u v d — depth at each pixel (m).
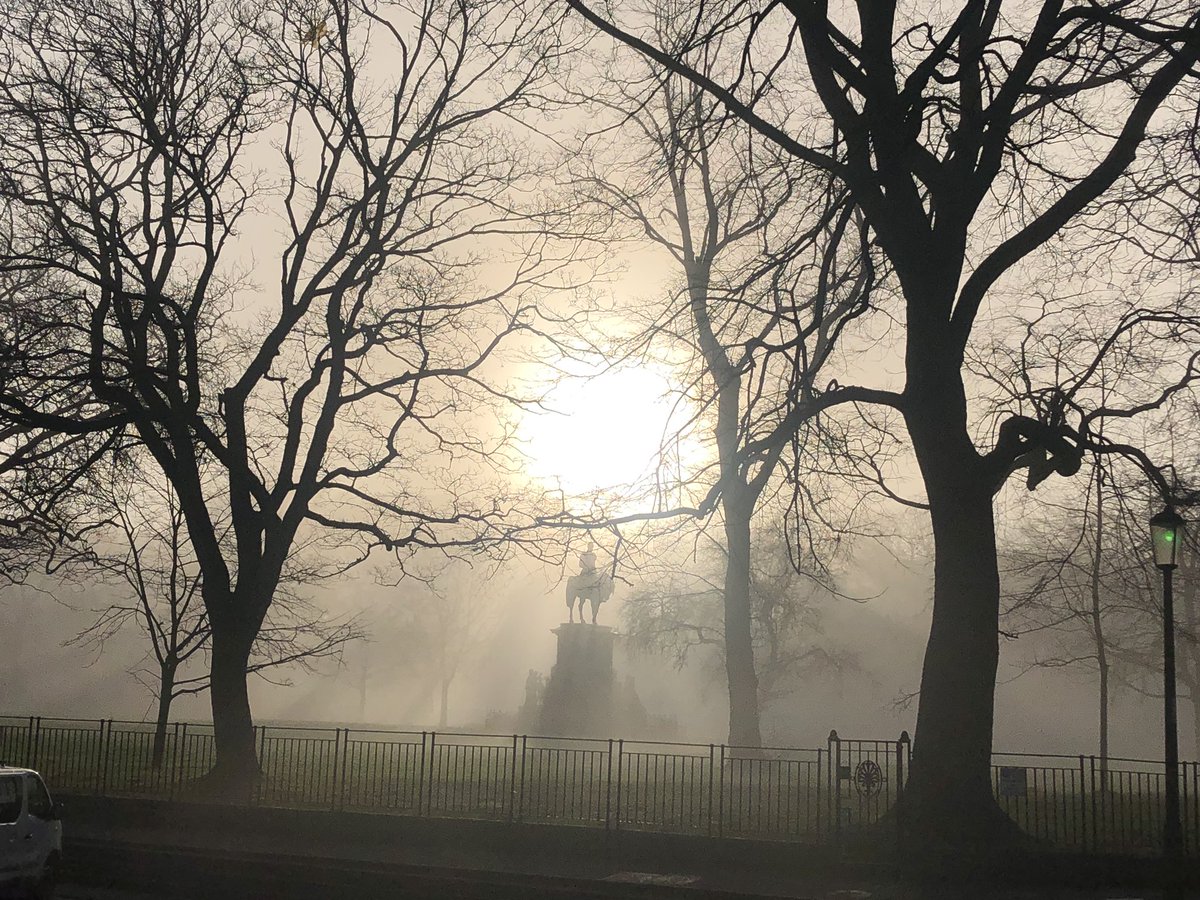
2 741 25.62
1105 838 17.48
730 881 16.02
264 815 20.31
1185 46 15.72
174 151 24.86
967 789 17.17
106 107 24.44
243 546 24.75
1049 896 15.15
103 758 25.61
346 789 22.19
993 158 18.61
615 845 17.94
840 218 15.98
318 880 16.53
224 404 24.94
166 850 17.95
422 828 19.23
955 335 18.58
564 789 19.78
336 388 25.94
